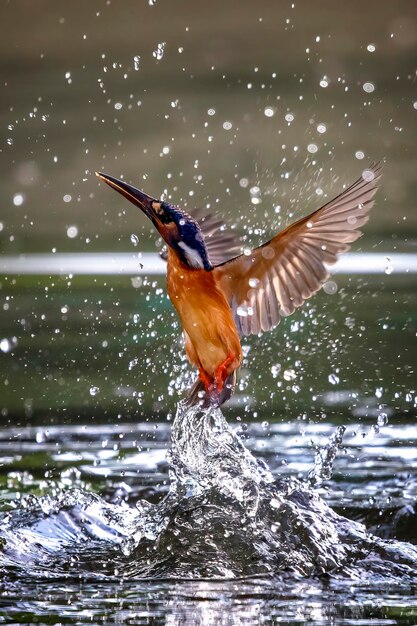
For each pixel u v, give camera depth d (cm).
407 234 2364
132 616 651
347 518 850
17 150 2945
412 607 671
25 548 787
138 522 821
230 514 813
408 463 1004
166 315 1747
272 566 754
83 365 1459
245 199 2591
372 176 815
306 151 2886
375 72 3491
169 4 4053
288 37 3809
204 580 729
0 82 3491
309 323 1675
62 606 670
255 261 852
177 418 884
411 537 832
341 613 658
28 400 1283
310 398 1276
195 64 3628
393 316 1712
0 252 2312
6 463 1016
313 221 824
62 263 2211
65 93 3428
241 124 3078
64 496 892
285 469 984
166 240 854
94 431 1141
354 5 4006
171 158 2878
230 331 840
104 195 2720
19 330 1659
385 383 1343
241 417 1188
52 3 4050
